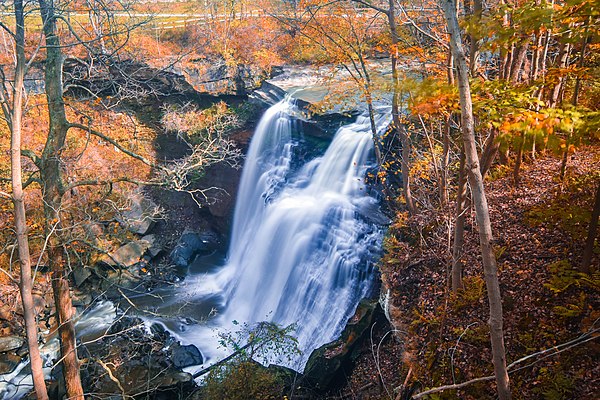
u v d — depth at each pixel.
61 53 10.49
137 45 23.25
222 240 22.06
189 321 16.94
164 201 22.45
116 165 21.72
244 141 22.98
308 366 12.18
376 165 17.41
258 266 18.62
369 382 11.22
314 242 16.92
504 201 12.91
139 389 12.69
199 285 19.42
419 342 10.66
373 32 16.94
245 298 18.27
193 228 22.16
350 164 18.36
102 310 17.59
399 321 11.50
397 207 15.93
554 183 12.72
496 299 6.30
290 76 24.72
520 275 10.26
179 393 12.80
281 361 13.65
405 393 9.91
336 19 14.77
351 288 14.89
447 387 6.67
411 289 12.12
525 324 9.21
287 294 16.89
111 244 19.72
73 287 18.30
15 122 7.77
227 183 22.41
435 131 15.73
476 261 11.45
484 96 8.37
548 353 8.44
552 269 9.56
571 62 13.99
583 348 8.09
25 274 7.98
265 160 21.88
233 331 16.41
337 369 11.62
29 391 13.76
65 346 10.73
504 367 6.51
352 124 19.33
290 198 19.22
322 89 22.33
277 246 18.17
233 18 27.33
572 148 6.08
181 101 24.89
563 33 7.36
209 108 25.02
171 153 23.81
